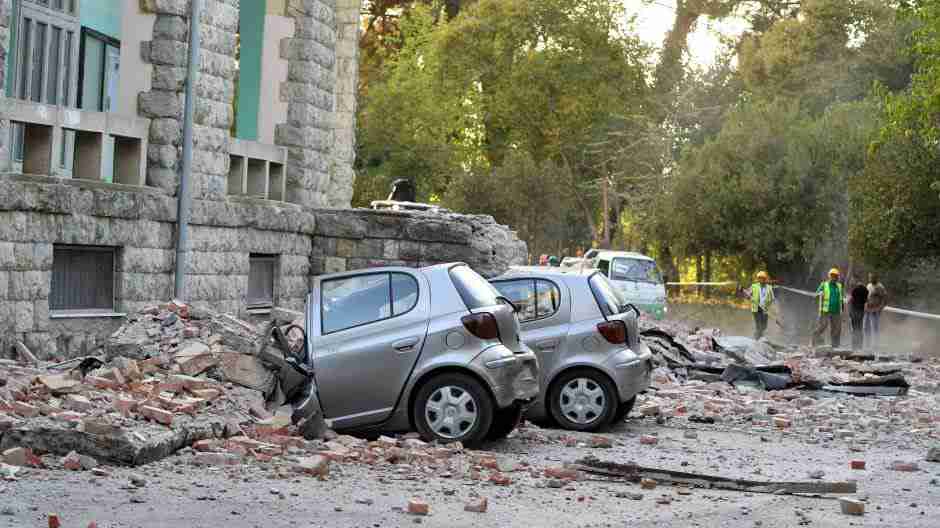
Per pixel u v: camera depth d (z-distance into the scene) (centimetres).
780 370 2248
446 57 6931
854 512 974
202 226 2120
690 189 5716
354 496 956
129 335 1355
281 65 2561
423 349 1270
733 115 5803
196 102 2091
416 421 1270
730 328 4584
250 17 2567
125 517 833
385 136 6594
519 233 6581
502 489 1032
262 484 984
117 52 2362
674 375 2234
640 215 6234
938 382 2414
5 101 1705
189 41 2047
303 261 2502
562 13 6919
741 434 1559
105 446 1020
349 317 1294
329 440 1231
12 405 1089
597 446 1370
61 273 1812
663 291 4006
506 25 6900
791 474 1212
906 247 3972
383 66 7181
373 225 2509
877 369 2636
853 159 5166
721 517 941
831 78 6378
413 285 1299
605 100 6894
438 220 2494
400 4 7319
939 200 3838
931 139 3372
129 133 1973
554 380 1505
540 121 7000
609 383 1498
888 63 6181
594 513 940
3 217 1659
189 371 1294
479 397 1267
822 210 5350
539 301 1521
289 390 1281
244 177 2352
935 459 1345
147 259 1958
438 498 973
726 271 6319
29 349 1709
